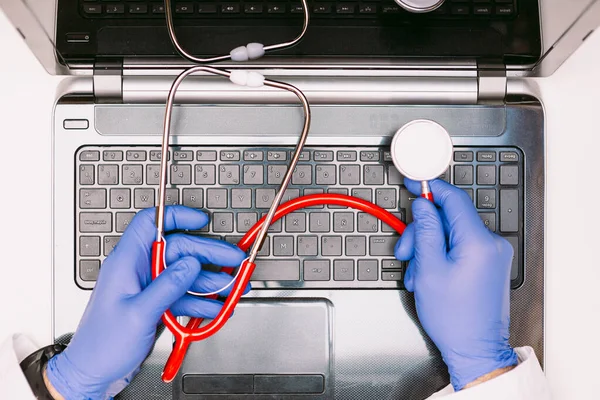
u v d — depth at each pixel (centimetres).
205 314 89
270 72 97
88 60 94
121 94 96
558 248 102
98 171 96
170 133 96
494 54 93
